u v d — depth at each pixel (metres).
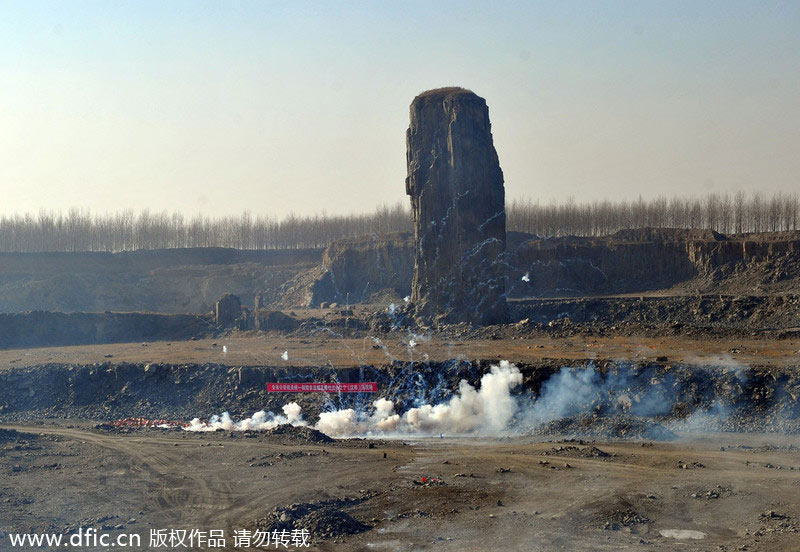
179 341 118.31
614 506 46.81
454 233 111.62
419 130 113.94
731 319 120.12
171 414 80.19
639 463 56.66
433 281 112.56
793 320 113.81
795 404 66.06
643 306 130.00
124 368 86.94
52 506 49.62
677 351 84.38
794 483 50.50
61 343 118.88
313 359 89.12
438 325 109.19
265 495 51.25
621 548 40.72
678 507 46.84
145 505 49.81
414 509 47.56
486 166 112.12
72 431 72.81
